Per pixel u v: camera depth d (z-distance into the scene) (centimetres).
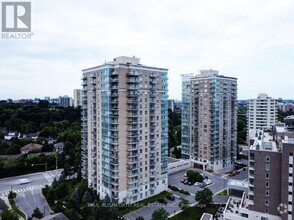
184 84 11994
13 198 7550
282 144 5256
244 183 7575
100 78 7431
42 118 18175
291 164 5109
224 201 7438
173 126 18675
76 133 13988
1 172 9681
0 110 18562
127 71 7050
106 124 7188
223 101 10925
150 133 7588
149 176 7612
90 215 5925
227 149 11244
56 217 5544
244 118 19700
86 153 8438
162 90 7944
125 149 7106
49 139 14762
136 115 7175
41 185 8906
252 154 5706
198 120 11181
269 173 5431
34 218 5956
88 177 8300
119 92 6912
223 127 10994
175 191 8206
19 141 13100
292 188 5106
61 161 10838
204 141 10925
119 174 6962
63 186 7856
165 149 8138
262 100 13950
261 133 7788
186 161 11062
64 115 19088
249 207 5675
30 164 10306
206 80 10781
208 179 9344
